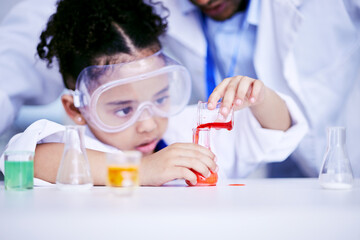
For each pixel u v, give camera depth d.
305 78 2.12
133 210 0.47
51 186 0.96
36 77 2.03
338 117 2.13
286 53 2.06
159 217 0.45
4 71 2.04
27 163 0.78
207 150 0.96
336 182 0.77
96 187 0.86
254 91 1.10
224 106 0.92
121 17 1.86
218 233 0.45
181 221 0.45
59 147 1.18
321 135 2.12
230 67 2.13
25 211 0.47
